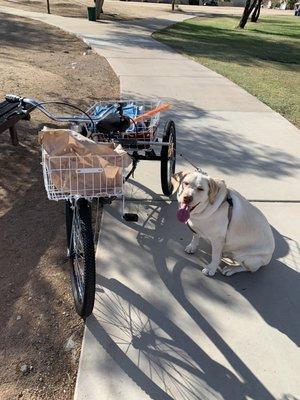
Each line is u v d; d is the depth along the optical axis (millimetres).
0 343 1711
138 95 4906
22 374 1598
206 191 1848
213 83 5738
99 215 2520
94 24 11359
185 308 1902
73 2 16906
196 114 4414
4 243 2260
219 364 1655
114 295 1941
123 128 2172
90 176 1590
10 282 2008
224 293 2002
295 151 3650
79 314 1807
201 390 1557
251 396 1549
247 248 2035
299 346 1755
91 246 1663
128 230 2396
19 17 11078
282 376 1627
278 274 2137
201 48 9039
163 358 1664
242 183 3018
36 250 2217
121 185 1630
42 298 1925
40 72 5539
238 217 1953
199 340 1750
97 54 7145
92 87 5172
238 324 1839
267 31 14930
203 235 2037
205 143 3680
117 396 1518
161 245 2295
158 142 2326
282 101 5152
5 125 2559
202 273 2111
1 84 4691
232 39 11539
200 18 18406
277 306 1947
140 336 1749
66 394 1540
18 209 2555
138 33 10359
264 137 3918
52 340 1731
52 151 1613
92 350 1677
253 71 7000
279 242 2379
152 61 6852
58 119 2143
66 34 9164
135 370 1611
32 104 2152
